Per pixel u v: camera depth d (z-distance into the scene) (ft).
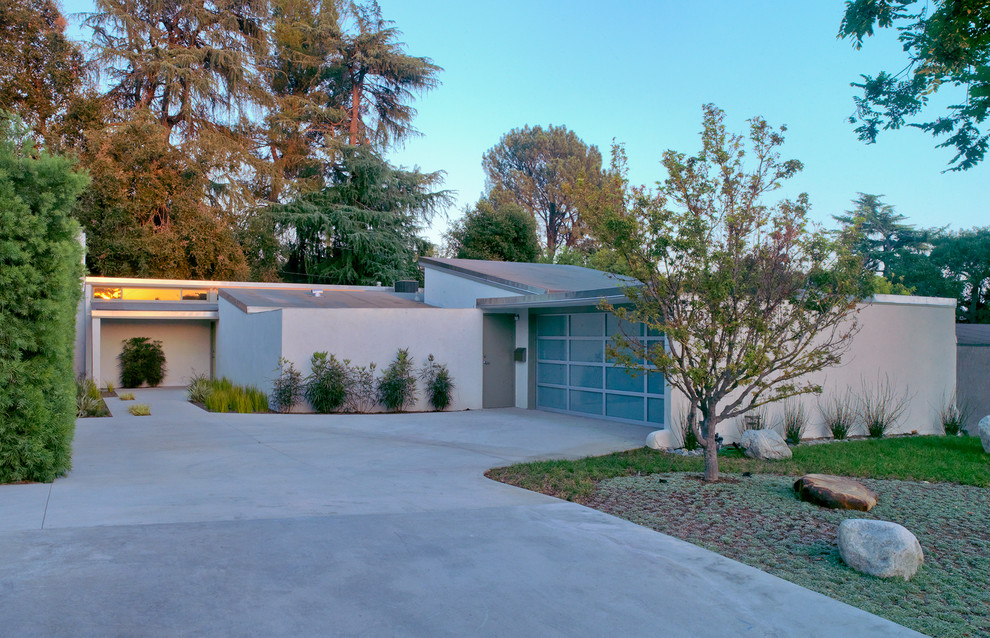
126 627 11.74
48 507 19.24
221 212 104.42
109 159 92.07
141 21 103.65
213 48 104.83
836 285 24.35
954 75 25.96
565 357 48.06
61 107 95.25
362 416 44.91
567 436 36.78
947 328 43.09
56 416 23.43
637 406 41.24
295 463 27.99
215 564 14.90
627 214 24.48
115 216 91.61
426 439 35.50
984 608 13.89
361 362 48.01
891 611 13.67
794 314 24.32
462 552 16.38
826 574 15.70
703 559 16.40
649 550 16.99
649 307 24.48
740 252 23.66
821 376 37.96
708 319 24.34
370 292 74.90
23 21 91.76
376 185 114.52
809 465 28.71
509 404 52.19
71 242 23.30
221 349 70.44
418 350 49.08
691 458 30.07
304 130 118.93
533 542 17.35
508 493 23.27
